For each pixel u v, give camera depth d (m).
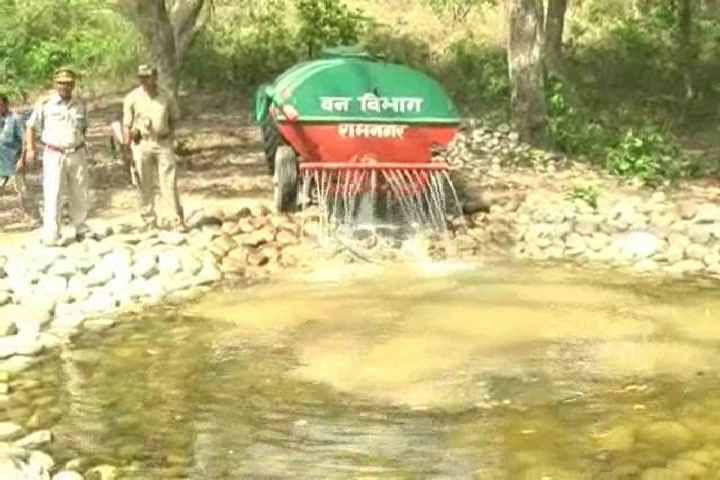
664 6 28.80
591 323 12.07
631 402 9.82
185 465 8.64
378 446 8.95
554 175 18.80
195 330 12.01
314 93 15.30
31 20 27.55
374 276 14.00
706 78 27.06
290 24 30.67
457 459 8.68
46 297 12.91
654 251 14.96
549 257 15.08
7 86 22.67
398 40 30.19
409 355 11.06
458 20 31.81
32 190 17.45
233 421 9.51
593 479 8.31
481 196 16.78
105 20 28.47
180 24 19.64
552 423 9.36
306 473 8.46
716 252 14.77
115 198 16.98
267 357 11.10
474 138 21.70
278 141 17.06
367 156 15.48
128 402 9.97
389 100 15.43
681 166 18.92
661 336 11.64
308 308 12.69
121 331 12.02
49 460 8.65
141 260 13.85
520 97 20.86
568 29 30.92
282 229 15.17
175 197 14.95
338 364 10.84
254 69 28.12
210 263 14.14
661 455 8.71
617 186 17.98
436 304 12.77
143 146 14.67
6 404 9.94
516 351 11.16
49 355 11.29
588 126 21.41
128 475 8.47
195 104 26.45
